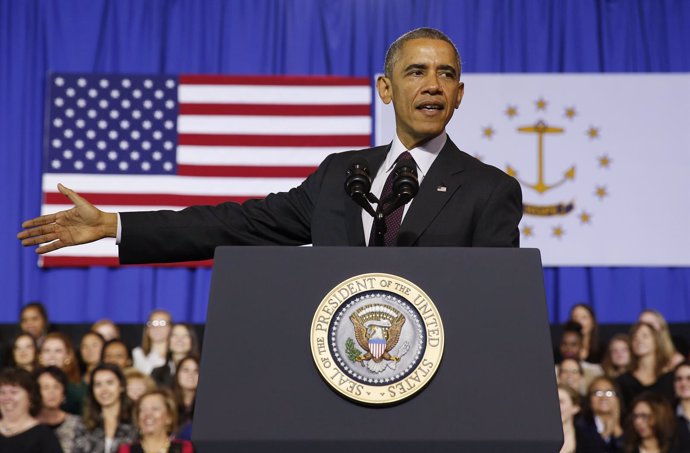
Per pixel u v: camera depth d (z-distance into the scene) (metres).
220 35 19.16
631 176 18.19
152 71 19.08
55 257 18.59
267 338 3.81
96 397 14.20
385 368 3.72
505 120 18.22
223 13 19.20
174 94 18.88
